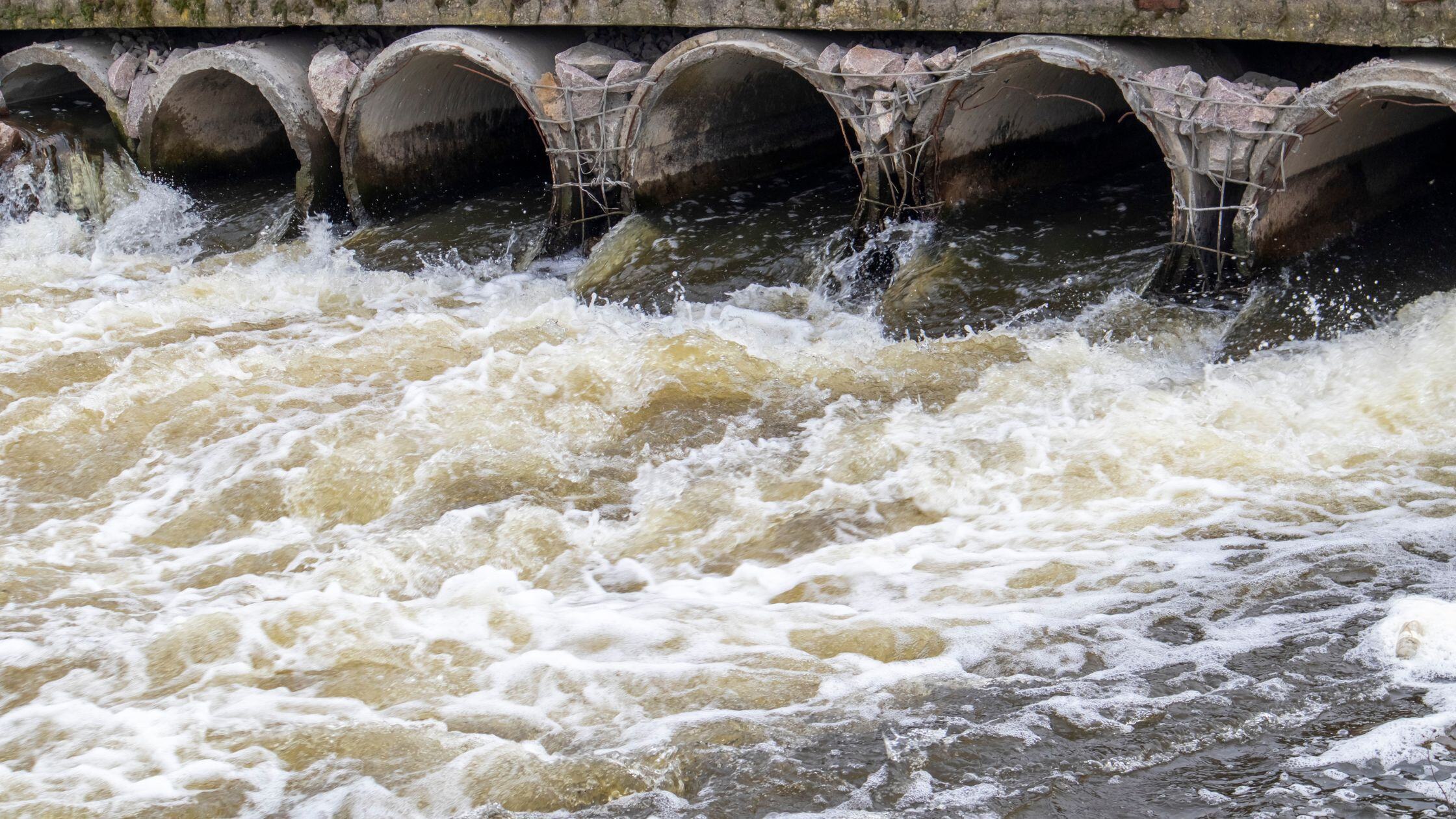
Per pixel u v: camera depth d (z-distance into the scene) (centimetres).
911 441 696
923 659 505
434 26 1096
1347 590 521
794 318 925
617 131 1030
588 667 521
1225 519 589
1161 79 788
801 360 816
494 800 442
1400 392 665
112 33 1315
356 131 1144
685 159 1080
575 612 566
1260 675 473
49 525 694
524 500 677
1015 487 641
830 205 1066
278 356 887
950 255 907
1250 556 556
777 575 593
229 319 982
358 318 975
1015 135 984
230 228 1231
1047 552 581
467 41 1059
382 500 694
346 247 1151
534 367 827
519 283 1052
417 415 771
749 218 1048
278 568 640
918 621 534
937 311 869
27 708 516
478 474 705
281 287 1046
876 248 946
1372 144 843
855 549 606
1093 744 443
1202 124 776
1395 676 462
